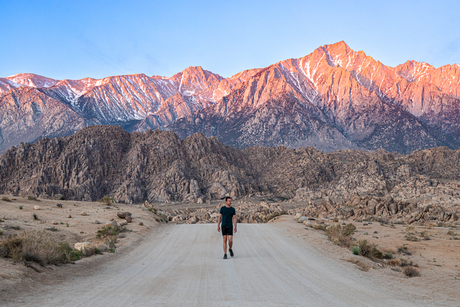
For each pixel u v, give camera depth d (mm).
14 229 16844
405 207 56875
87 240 18422
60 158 185750
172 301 7594
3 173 177000
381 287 9766
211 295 8211
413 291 9516
